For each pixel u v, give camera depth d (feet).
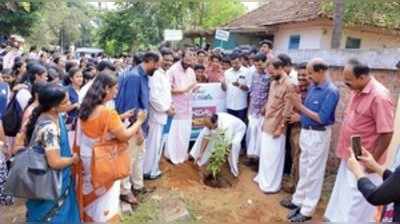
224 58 22.30
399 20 31.86
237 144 18.89
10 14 49.78
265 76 19.03
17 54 28.73
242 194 17.57
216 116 18.94
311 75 14.94
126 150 11.59
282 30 45.01
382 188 7.24
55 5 70.08
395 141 12.69
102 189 11.48
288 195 17.51
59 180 10.44
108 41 63.57
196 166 19.10
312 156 15.12
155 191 16.47
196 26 57.16
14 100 14.64
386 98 12.29
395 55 15.64
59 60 25.44
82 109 11.32
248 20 54.70
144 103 15.34
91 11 81.35
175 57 20.22
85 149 11.35
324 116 14.61
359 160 9.10
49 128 10.12
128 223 13.88
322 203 16.79
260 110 19.43
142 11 56.13
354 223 12.45
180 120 18.69
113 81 11.35
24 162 9.91
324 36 37.58
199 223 14.66
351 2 27.63
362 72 12.46
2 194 15.21
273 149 17.49
